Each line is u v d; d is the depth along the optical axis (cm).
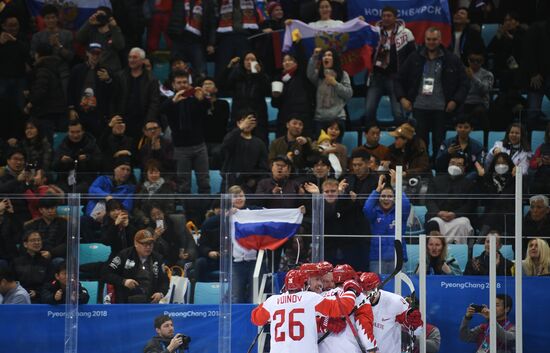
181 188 2452
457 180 2359
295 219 2309
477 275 2295
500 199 2316
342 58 3431
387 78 3409
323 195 2305
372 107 3391
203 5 3581
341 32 3412
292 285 2089
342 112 3269
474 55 3447
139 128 3297
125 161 2788
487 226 2309
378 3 3572
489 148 3272
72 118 3152
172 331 2294
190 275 2306
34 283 2316
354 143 3347
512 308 2289
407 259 2309
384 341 2162
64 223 2327
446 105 3269
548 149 2834
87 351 2295
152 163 2453
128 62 3409
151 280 2309
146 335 2298
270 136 3525
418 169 2941
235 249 2298
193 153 3120
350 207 2309
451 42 3591
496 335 2273
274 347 2095
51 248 2317
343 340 2116
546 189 2419
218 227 2311
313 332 2073
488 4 3878
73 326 2295
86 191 2461
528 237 2330
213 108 3294
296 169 2842
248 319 2283
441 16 3528
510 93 3394
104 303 2308
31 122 3103
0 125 3384
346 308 2047
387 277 2278
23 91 3584
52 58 3462
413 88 3278
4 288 2311
